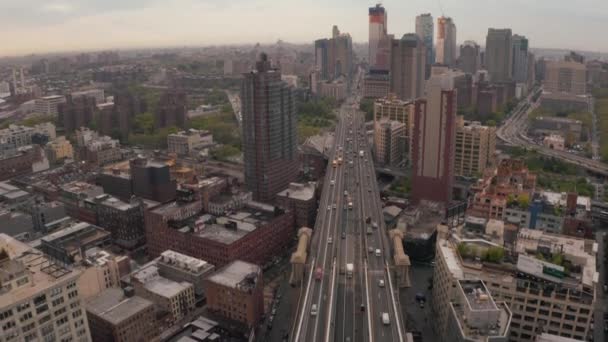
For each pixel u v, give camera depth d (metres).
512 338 183.62
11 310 129.38
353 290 199.38
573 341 163.25
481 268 189.12
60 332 142.25
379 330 171.00
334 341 165.38
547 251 197.38
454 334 164.75
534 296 176.50
